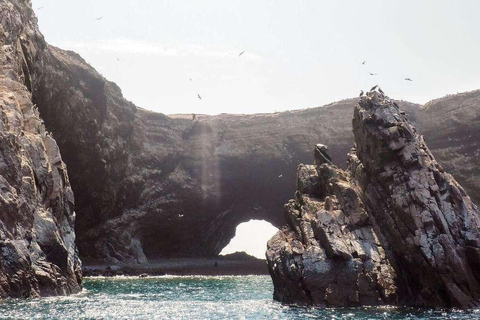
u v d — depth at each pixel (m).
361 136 51.47
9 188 47.69
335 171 52.81
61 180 57.75
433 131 103.75
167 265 101.31
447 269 45.19
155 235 109.75
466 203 48.66
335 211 49.41
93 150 91.94
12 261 46.19
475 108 102.31
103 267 92.00
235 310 45.72
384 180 48.91
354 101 112.12
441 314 41.97
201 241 118.81
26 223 48.94
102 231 100.50
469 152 101.38
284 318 41.19
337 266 46.66
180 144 111.31
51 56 81.00
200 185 110.75
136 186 104.44
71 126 86.62
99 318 39.81
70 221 58.91
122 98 99.56
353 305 45.97
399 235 47.22
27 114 57.75
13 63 61.25
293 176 111.00
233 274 93.50
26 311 40.62
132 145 105.00
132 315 42.25
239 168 111.81
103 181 96.62
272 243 52.53
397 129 49.38
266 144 110.94
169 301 52.22
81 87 86.50
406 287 46.78
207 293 61.16
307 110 112.88
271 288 68.38
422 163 48.97
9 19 64.75
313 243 47.97
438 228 46.59
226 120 115.06
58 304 45.12
